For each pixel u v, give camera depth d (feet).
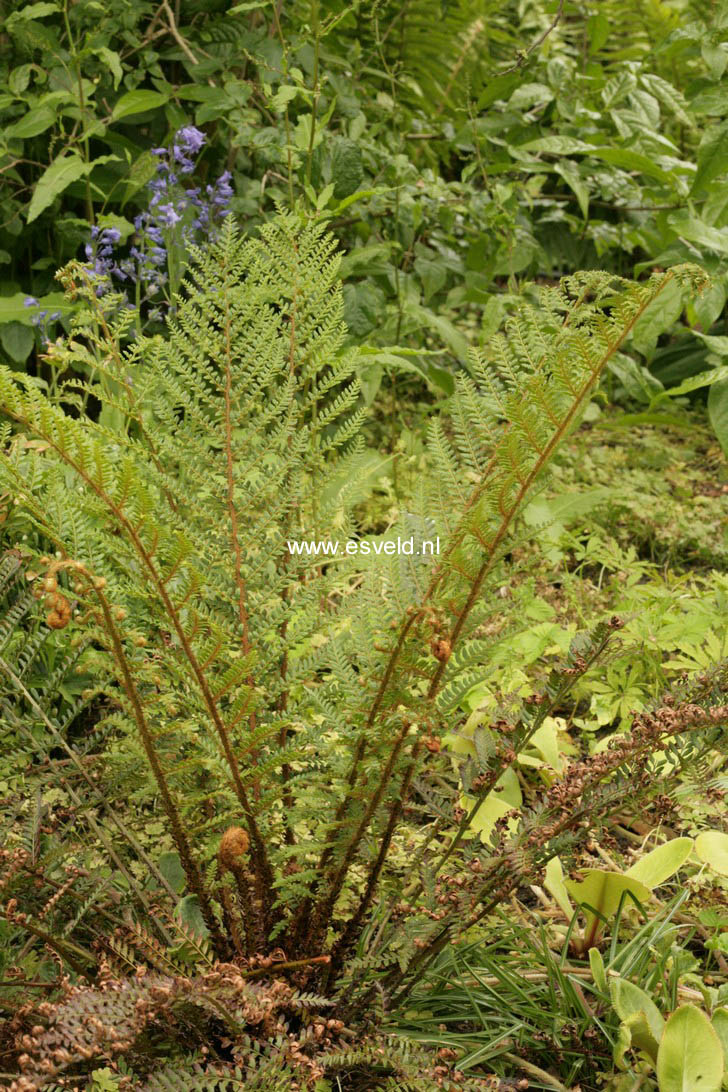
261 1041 4.09
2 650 4.68
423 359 11.28
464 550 4.03
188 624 3.90
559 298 4.06
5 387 3.30
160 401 4.40
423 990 4.93
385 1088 4.17
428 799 4.66
